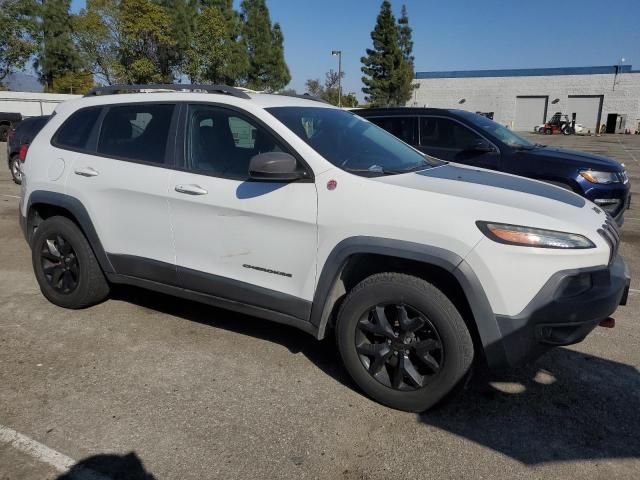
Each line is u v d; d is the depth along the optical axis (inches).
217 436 115.3
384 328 124.0
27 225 184.4
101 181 161.9
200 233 145.9
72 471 104.1
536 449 112.9
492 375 143.5
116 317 175.3
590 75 2220.7
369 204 122.6
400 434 117.3
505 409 127.6
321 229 127.4
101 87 180.5
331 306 133.1
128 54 1449.3
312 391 133.7
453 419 123.2
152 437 114.6
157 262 155.6
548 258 110.0
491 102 2399.1
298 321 136.3
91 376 138.6
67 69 1801.2
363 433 117.4
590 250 112.8
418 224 117.1
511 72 2340.1
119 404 126.3
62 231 173.2
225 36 1638.8
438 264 114.7
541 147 290.7
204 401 128.3
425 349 120.4
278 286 136.7
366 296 124.7
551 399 132.3
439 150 286.0
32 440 112.8
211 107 149.1
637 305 195.5
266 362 148.0
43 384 134.3
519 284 110.5
